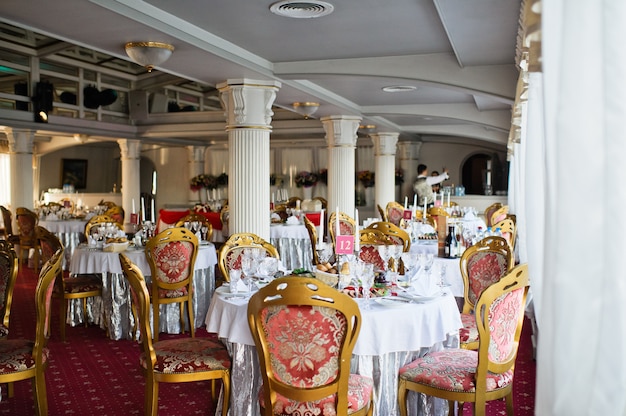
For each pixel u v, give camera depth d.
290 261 10.53
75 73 13.52
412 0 4.90
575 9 2.06
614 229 2.00
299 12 5.27
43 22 5.02
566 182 2.05
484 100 10.20
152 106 15.37
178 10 5.26
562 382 2.07
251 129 7.68
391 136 15.12
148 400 3.87
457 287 6.20
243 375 3.80
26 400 4.68
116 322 6.42
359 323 3.07
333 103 10.32
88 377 5.20
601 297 2.03
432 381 3.50
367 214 17.70
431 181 14.18
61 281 6.34
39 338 4.00
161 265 6.08
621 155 1.99
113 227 7.70
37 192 18.88
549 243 2.22
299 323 3.08
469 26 5.32
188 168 19.70
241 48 6.73
